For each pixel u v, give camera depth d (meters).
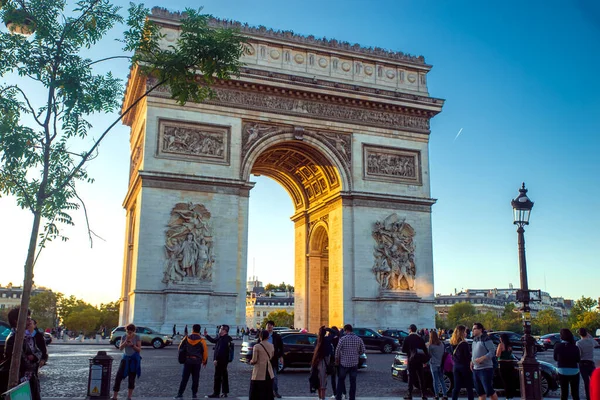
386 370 55.81
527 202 34.81
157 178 81.19
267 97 90.19
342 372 33.28
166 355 65.94
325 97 92.81
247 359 52.09
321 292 105.44
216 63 29.88
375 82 97.94
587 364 33.19
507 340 37.25
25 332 24.47
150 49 30.45
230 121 87.19
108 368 32.72
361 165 94.00
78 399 33.38
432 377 38.16
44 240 26.61
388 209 93.62
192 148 84.50
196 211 82.06
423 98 98.12
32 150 26.38
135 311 76.94
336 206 94.38
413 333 37.25
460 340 32.59
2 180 26.47
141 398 35.00
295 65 93.50
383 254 91.50
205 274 80.25
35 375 23.33
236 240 83.38
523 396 32.31
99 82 28.31
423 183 97.06
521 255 34.59
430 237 94.94
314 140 91.88
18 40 26.77
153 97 83.88
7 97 26.56
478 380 30.44
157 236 79.75
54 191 25.52
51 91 26.67
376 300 89.62
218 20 89.94
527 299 33.66
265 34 92.31
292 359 53.00
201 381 44.62
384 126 96.50
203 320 78.50
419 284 92.31
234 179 84.62
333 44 96.31
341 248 90.81
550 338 102.62
